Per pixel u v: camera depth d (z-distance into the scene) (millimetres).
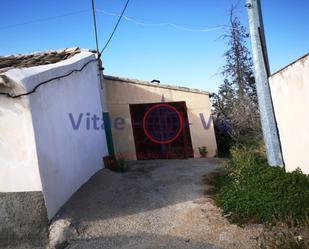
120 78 12008
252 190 6207
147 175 8633
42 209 5562
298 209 5324
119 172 9125
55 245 5297
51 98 6387
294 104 6426
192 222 5762
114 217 6090
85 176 7750
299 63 5980
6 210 5551
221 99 14555
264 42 7684
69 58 8836
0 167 5602
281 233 4871
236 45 14555
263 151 9594
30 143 5516
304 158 6305
